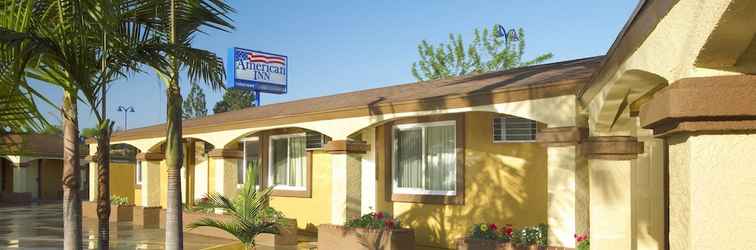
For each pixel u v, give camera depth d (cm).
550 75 1031
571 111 868
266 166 1773
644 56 491
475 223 1245
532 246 916
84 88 727
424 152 1347
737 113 367
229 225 1138
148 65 784
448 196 1291
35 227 2098
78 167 812
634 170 897
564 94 876
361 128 1238
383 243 1159
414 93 1265
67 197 805
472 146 1261
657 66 451
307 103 1684
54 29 708
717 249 376
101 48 755
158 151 2050
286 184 1723
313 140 1634
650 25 458
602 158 778
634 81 606
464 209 1268
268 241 1431
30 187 3722
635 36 505
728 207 376
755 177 374
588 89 762
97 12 701
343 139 1276
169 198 900
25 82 686
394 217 1398
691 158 383
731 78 370
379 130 1440
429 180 1337
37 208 3028
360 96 1511
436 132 1332
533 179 1162
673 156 421
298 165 1689
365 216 1236
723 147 377
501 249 966
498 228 1183
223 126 1636
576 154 875
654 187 877
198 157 2114
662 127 425
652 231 881
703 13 353
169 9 834
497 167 1218
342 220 1265
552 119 891
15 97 702
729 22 329
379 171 1436
